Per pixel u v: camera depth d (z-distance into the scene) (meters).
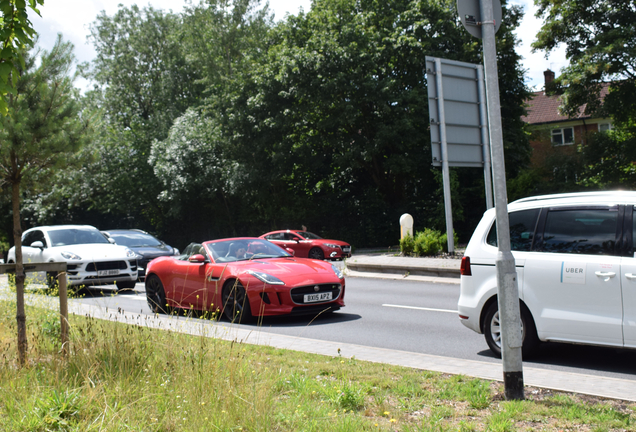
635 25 28.86
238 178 33.72
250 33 41.91
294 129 32.81
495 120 4.80
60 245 14.81
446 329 8.31
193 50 44.16
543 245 6.16
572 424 3.83
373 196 33.78
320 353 6.36
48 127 6.33
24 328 5.69
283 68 30.19
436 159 18.06
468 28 4.80
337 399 4.34
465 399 4.49
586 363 6.03
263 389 4.39
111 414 3.92
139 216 45.75
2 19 4.74
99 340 5.62
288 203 35.91
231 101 34.22
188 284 10.03
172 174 36.50
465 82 18.56
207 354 5.14
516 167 33.03
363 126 32.16
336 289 9.41
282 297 8.85
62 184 7.20
